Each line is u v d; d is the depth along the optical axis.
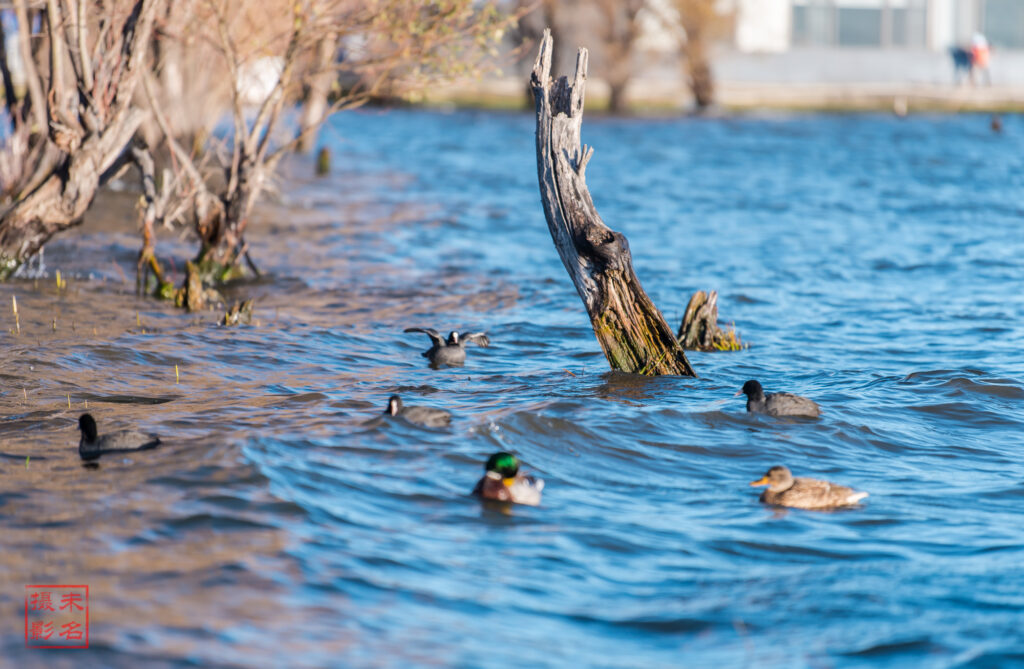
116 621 15.09
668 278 50.03
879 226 66.44
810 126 139.38
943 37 197.62
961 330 39.25
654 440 24.70
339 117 150.75
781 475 21.08
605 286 31.14
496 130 137.50
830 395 29.25
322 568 17.03
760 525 19.83
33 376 29.22
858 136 126.81
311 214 67.19
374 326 38.66
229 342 34.62
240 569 16.83
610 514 20.17
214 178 70.12
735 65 183.00
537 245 59.28
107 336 34.25
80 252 50.03
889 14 193.88
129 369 30.67
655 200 78.94
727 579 17.45
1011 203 75.06
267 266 49.91
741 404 27.73
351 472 21.55
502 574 17.31
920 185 86.00
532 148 117.56
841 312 42.81
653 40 156.62
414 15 42.66
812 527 19.80
